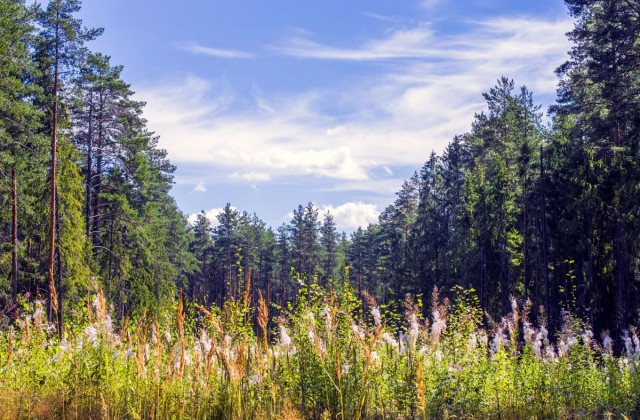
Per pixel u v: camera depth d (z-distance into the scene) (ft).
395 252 191.21
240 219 246.47
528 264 113.29
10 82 72.84
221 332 26.84
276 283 240.12
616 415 33.04
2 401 28.86
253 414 26.89
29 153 79.56
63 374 30.76
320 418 27.45
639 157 82.94
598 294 84.89
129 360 28.71
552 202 101.45
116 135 107.65
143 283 101.50
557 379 35.45
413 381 29.32
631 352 40.34
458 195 174.60
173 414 25.82
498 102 153.79
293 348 30.86
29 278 81.82
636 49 83.20
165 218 161.89
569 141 105.40
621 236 83.35
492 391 33.24
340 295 33.04
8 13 74.69
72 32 85.20
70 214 80.89
